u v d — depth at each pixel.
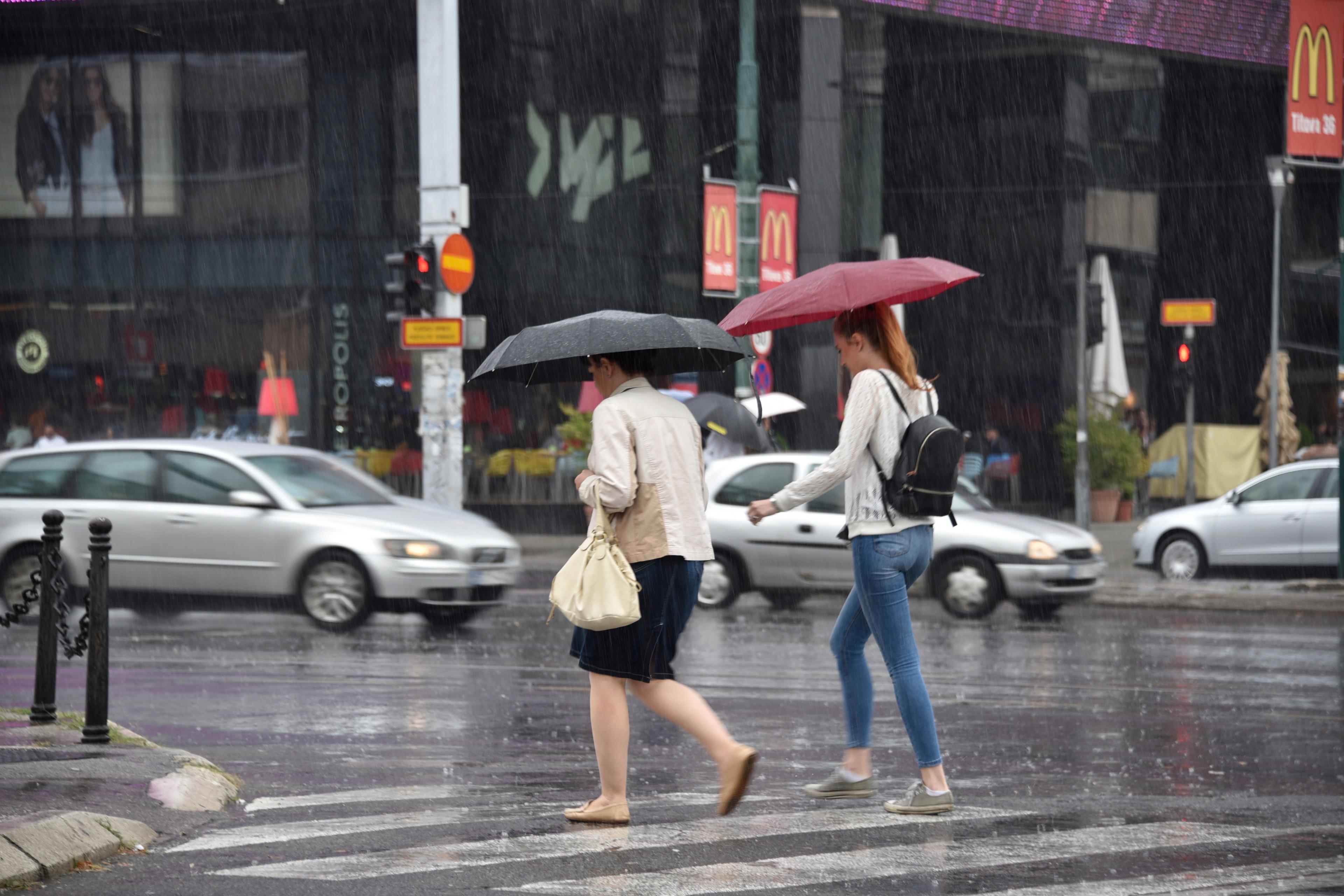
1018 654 20.94
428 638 22.25
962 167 53.88
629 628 9.72
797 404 35.88
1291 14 29.72
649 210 48.34
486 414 46.84
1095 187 58.03
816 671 18.91
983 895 8.09
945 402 54.62
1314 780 12.05
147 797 10.23
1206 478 56.41
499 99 46.72
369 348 48.34
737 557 26.70
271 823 10.03
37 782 10.55
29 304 50.38
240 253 49.06
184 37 49.09
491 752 13.11
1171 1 51.09
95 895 8.16
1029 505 52.69
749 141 34.97
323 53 48.22
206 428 49.28
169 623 24.03
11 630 23.16
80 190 50.06
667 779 11.87
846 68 49.41
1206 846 9.27
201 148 49.22
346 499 23.86
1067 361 52.62
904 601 10.30
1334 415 61.00
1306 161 30.08
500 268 47.03
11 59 50.09
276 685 17.38
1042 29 49.72
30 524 23.47
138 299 49.72
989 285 53.88
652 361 10.24
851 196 50.03
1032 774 12.24
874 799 10.87
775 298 10.72
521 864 8.78
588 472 9.88
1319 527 31.47
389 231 48.22
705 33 48.62
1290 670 19.45
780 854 9.02
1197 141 59.50
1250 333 59.94
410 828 9.84
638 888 8.21
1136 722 15.16
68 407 50.16
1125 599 28.94
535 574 34.78
